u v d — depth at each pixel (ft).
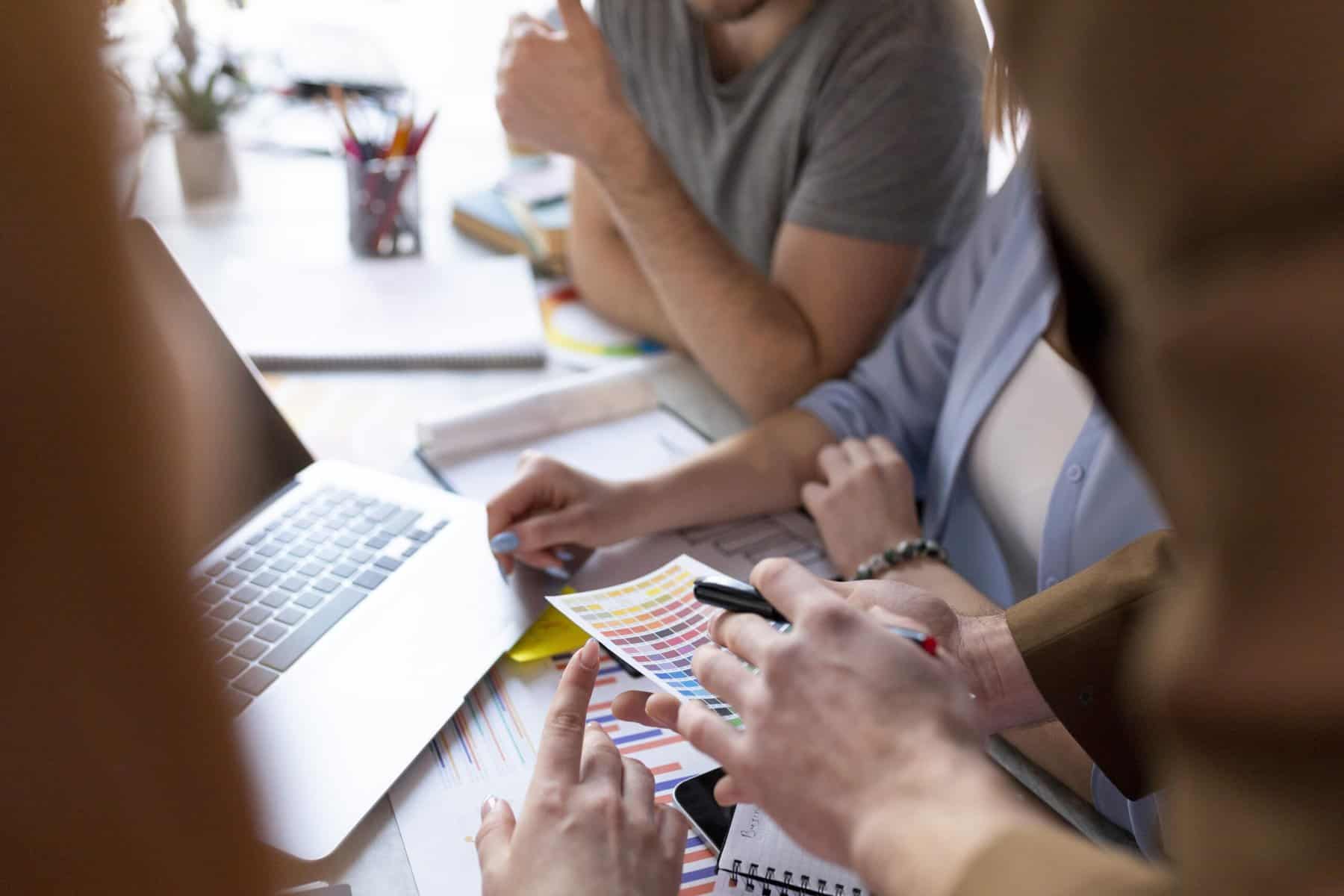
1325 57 0.79
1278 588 0.93
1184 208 0.89
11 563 0.61
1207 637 0.99
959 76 4.23
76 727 0.66
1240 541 0.95
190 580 0.69
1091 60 0.89
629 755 2.52
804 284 4.30
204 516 0.72
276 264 5.01
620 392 4.17
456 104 7.29
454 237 5.60
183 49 6.07
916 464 4.06
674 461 3.88
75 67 0.57
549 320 4.92
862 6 4.27
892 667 1.70
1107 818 2.49
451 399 4.17
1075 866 1.38
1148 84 0.86
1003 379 3.51
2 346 0.58
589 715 2.64
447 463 3.72
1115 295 1.08
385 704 2.56
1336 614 0.91
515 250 5.41
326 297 4.74
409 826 2.31
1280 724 0.96
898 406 3.97
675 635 2.42
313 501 3.27
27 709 0.64
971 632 2.53
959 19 4.21
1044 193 1.12
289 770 2.35
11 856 0.68
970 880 1.43
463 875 2.21
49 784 0.66
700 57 4.84
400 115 5.44
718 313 4.17
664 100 5.05
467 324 4.62
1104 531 2.99
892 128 4.17
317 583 2.93
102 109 0.59
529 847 1.99
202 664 0.70
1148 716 1.16
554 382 4.21
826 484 3.75
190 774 0.70
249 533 3.08
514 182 5.95
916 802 1.56
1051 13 0.93
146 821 0.69
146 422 0.64
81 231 0.59
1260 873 1.03
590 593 2.58
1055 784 2.59
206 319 3.00
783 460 3.72
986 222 3.88
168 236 5.25
